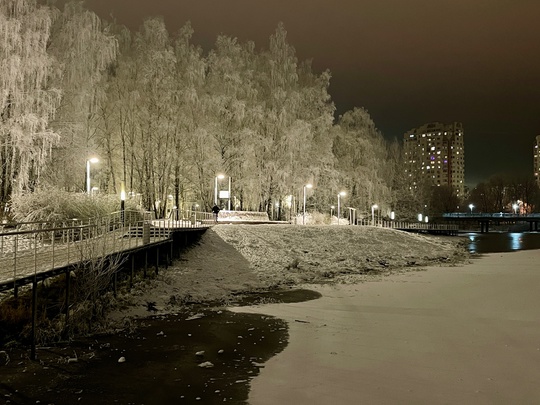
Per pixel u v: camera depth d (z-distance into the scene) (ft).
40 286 52.34
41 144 91.71
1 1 95.04
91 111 122.52
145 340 46.62
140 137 151.94
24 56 93.97
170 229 86.43
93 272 51.60
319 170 184.24
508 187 507.30
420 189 333.42
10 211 84.64
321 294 74.69
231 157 161.99
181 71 159.74
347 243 140.67
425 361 40.06
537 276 96.17
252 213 165.17
